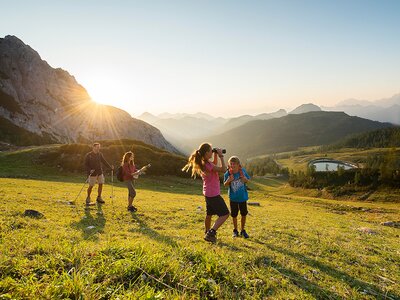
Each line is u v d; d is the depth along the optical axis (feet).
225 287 21.08
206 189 33.35
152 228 42.39
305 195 452.76
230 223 54.49
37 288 16.11
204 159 32.63
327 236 50.11
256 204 118.93
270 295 21.63
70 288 16.47
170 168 242.17
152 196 107.24
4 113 640.99
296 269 28.22
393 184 400.06
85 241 27.78
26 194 69.05
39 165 210.18
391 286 27.84
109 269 19.52
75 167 210.38
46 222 37.29
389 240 57.41
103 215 48.91
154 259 21.65
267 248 34.91
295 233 48.57
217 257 26.18
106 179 186.70
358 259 36.04
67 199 66.90
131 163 56.54
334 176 466.70
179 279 20.29
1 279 16.88
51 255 20.89
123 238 32.94
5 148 439.22
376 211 160.76
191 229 44.62
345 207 168.45
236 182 40.24
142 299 16.66
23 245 23.70
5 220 33.96
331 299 22.71
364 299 23.77
